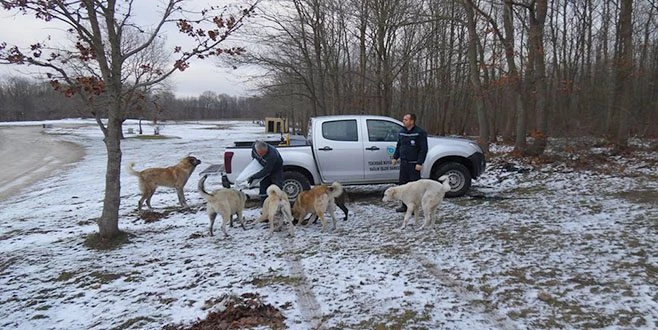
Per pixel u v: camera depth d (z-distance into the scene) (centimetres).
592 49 2822
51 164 2092
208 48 662
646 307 370
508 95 2497
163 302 434
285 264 525
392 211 790
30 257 604
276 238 645
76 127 6078
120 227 752
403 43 2072
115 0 636
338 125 872
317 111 2317
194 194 1079
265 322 376
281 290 447
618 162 1205
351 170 859
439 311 384
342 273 486
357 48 2306
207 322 380
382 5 1738
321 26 2016
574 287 418
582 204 758
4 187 1438
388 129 880
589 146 1370
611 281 425
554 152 1311
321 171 857
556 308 379
